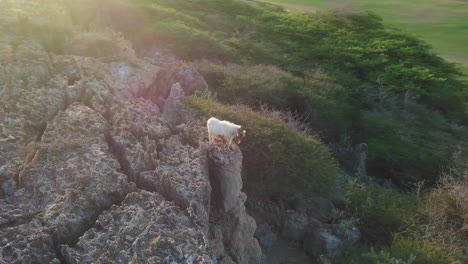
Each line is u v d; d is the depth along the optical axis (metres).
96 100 16.02
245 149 18.84
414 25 61.38
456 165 25.14
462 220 19.39
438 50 50.84
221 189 13.73
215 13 40.72
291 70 31.81
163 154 13.82
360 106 29.89
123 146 13.66
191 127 15.90
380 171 26.69
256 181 19.00
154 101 20.06
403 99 32.25
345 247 17.86
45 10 24.12
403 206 20.16
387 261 16.50
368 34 42.88
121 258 9.91
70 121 14.25
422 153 26.25
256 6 47.75
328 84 29.73
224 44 32.41
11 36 19.70
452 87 34.75
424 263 16.72
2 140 13.34
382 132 27.75
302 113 26.89
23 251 9.86
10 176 12.30
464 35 57.31
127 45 23.45
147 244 10.30
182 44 29.84
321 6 63.34
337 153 26.17
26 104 15.04
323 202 19.61
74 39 21.75
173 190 12.15
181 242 10.55
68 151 13.08
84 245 10.19
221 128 14.00
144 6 34.75
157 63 22.69
